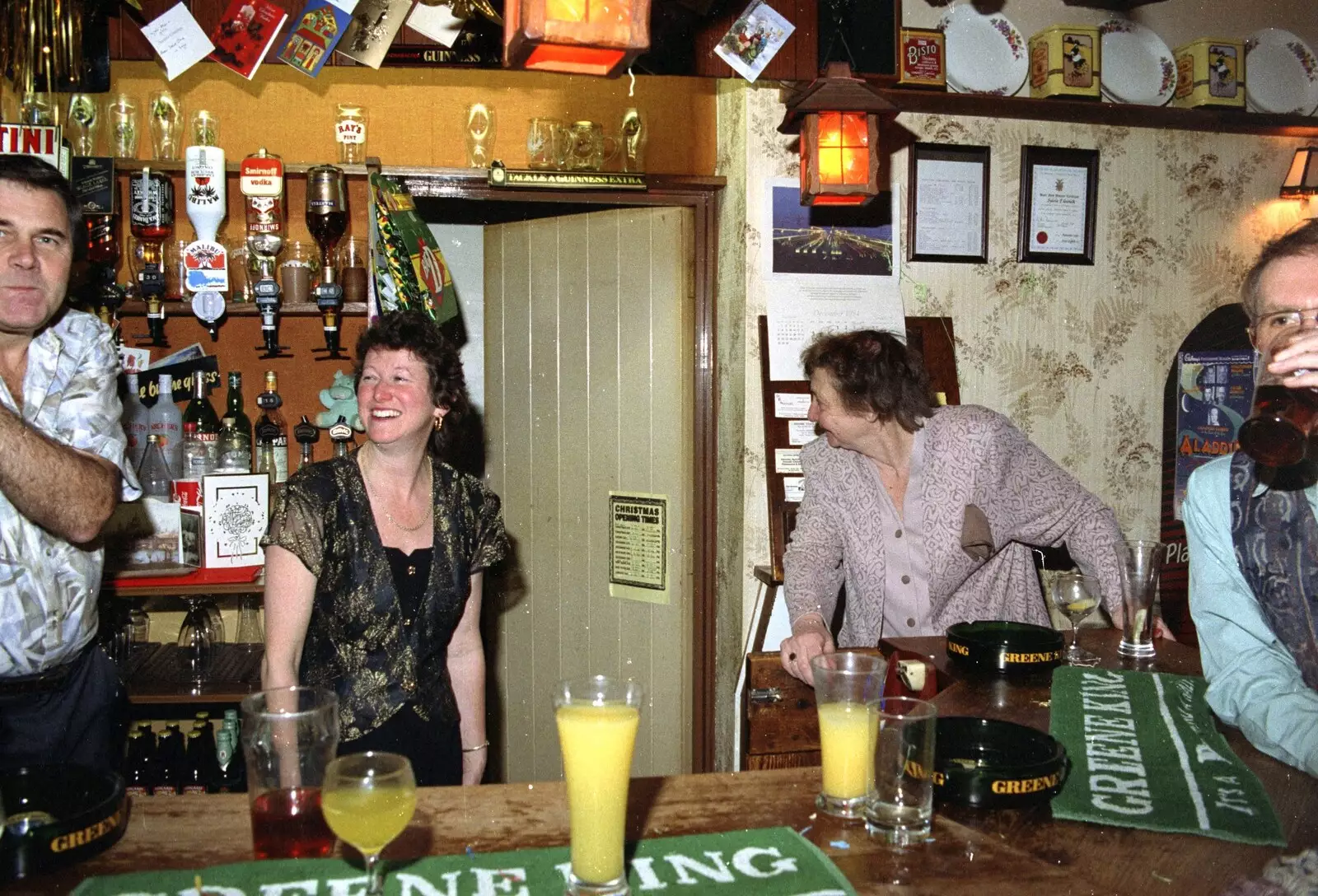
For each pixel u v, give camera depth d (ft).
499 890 3.40
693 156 11.18
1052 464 7.75
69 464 6.32
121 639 9.45
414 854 3.68
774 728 7.22
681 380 11.28
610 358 11.80
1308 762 4.25
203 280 9.75
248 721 3.68
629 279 11.62
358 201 10.45
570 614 12.21
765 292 10.47
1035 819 3.97
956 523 7.80
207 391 9.91
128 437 9.50
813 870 3.55
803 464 8.46
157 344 10.26
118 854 3.67
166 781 9.21
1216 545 4.86
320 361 10.64
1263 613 4.76
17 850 3.46
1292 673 4.59
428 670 6.61
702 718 11.18
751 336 10.45
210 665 9.46
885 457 8.00
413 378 6.45
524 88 10.96
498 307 12.75
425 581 6.55
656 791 4.33
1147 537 11.52
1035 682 5.81
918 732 3.80
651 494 11.54
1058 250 11.13
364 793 3.20
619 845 3.38
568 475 12.18
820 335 8.59
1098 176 11.21
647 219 11.48
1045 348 11.21
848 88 9.15
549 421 12.32
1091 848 3.71
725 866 3.59
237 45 9.96
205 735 9.36
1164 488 11.54
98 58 9.91
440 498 6.75
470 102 10.86
